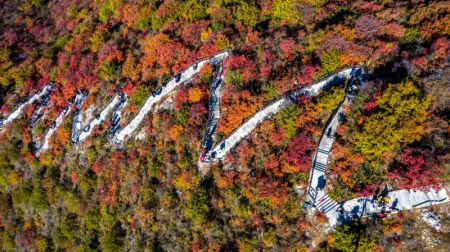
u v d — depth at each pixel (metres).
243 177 40.22
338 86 39.81
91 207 49.22
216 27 49.25
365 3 43.41
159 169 44.84
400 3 42.09
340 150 37.25
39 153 56.97
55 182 53.50
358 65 40.66
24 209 56.78
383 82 38.12
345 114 38.72
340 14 44.28
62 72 60.09
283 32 45.00
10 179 57.81
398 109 35.69
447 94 35.75
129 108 50.47
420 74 37.56
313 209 37.12
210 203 41.16
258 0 48.91
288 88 41.69
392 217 34.75
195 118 44.44
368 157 36.31
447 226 33.12
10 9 82.94
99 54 56.97
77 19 69.19
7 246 57.50
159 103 49.12
